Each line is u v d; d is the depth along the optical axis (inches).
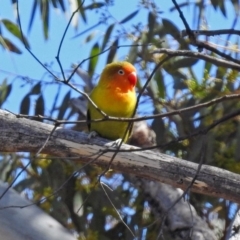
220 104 425.7
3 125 271.0
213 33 216.5
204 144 219.1
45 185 438.6
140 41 437.7
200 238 342.0
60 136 276.4
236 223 307.9
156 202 376.8
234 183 276.1
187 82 438.0
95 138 281.3
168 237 361.7
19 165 464.8
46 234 277.9
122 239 445.1
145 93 453.7
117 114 359.3
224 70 422.3
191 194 452.1
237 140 405.4
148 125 450.9
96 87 370.0
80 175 437.1
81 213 430.3
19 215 278.8
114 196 438.6
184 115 430.6
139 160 277.4
